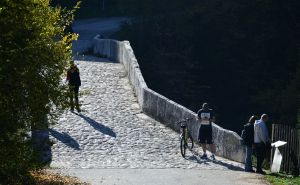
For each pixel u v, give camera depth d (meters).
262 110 63.34
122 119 35.16
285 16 67.75
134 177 23.94
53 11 15.62
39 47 14.29
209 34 67.38
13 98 14.24
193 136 32.88
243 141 27.28
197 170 26.19
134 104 38.53
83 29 79.50
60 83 16.00
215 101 65.94
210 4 68.44
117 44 51.09
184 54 65.38
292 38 66.62
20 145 14.22
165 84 63.66
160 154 29.39
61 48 15.04
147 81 63.19
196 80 65.62
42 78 14.84
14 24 14.24
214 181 23.64
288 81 64.75
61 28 15.73
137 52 65.00
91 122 33.78
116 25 82.88
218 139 31.20
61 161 26.70
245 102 65.75
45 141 15.62
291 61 65.75
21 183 15.18
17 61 13.95
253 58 66.94
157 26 66.75
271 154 29.25
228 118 65.75
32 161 14.64
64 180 21.75
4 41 14.05
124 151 29.39
